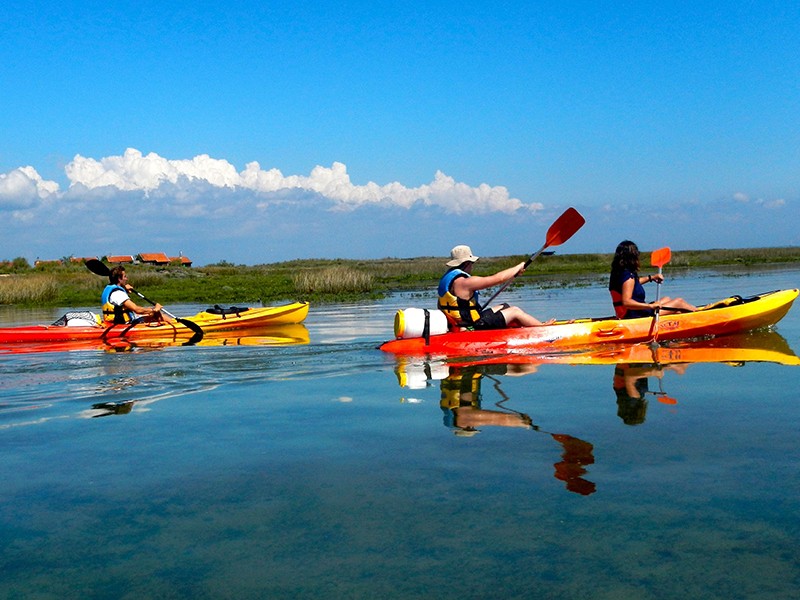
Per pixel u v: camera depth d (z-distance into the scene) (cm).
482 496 285
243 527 261
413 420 417
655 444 349
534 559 229
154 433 403
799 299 1230
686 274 2738
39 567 234
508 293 1803
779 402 435
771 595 202
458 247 743
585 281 2423
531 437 370
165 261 9369
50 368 679
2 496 301
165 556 240
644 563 224
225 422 427
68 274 3562
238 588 216
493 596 206
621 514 262
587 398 462
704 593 204
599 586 210
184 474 325
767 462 316
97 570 231
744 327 789
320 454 350
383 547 241
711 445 344
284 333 1021
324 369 625
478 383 532
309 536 252
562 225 750
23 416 456
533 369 591
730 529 246
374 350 736
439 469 320
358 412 444
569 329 712
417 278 3278
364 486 301
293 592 212
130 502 290
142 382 582
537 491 289
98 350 847
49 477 325
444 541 244
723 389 480
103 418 446
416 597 207
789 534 241
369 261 7056
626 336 729
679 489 286
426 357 676
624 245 753
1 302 2122
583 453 338
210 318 1106
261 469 329
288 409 460
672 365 592
